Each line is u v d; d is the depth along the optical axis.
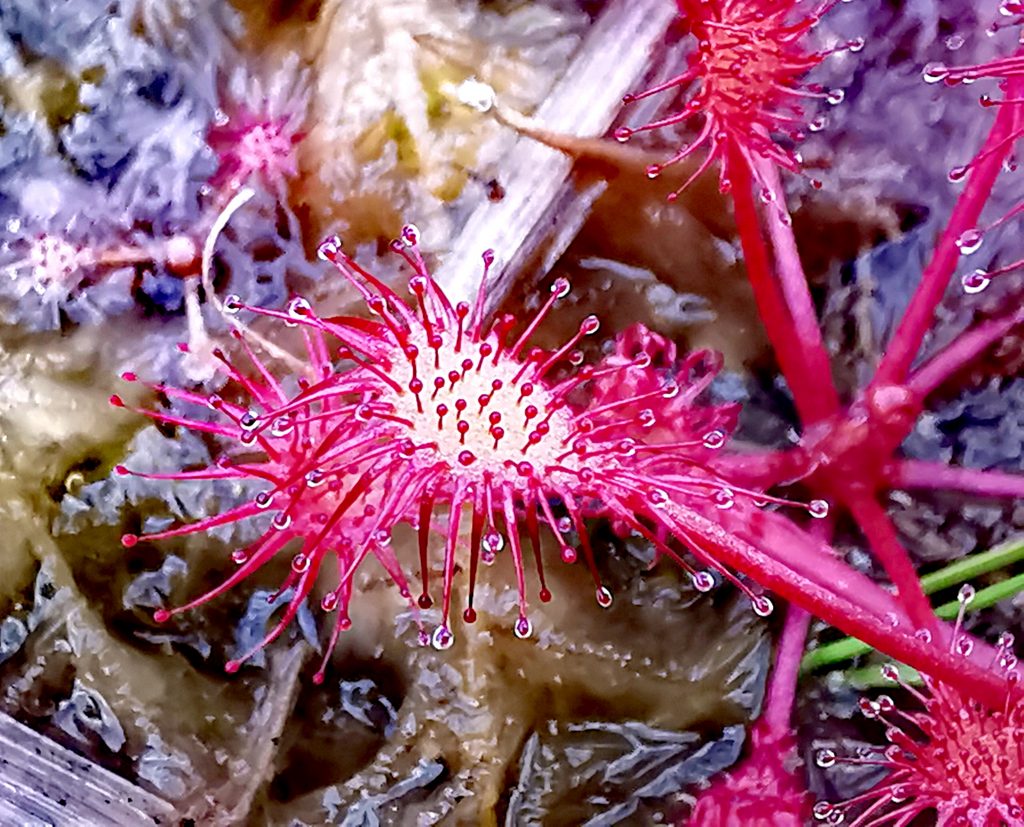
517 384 0.05
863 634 0.06
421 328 0.05
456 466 0.05
